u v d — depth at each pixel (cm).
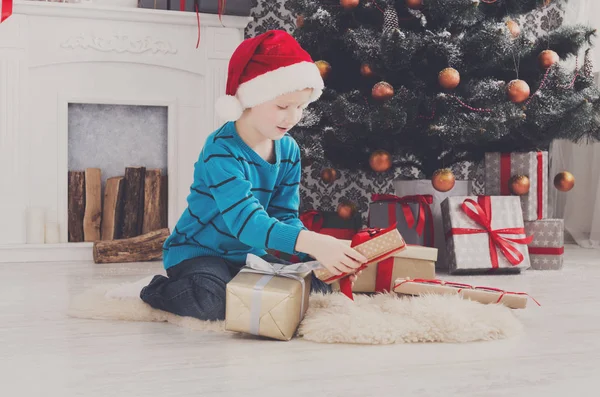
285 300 130
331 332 132
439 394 99
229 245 160
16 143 279
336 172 281
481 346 130
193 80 304
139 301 163
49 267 260
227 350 126
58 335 139
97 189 293
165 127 306
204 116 305
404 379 107
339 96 235
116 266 264
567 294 195
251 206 140
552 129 240
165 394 99
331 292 172
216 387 103
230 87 147
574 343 133
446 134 227
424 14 255
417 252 183
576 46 253
